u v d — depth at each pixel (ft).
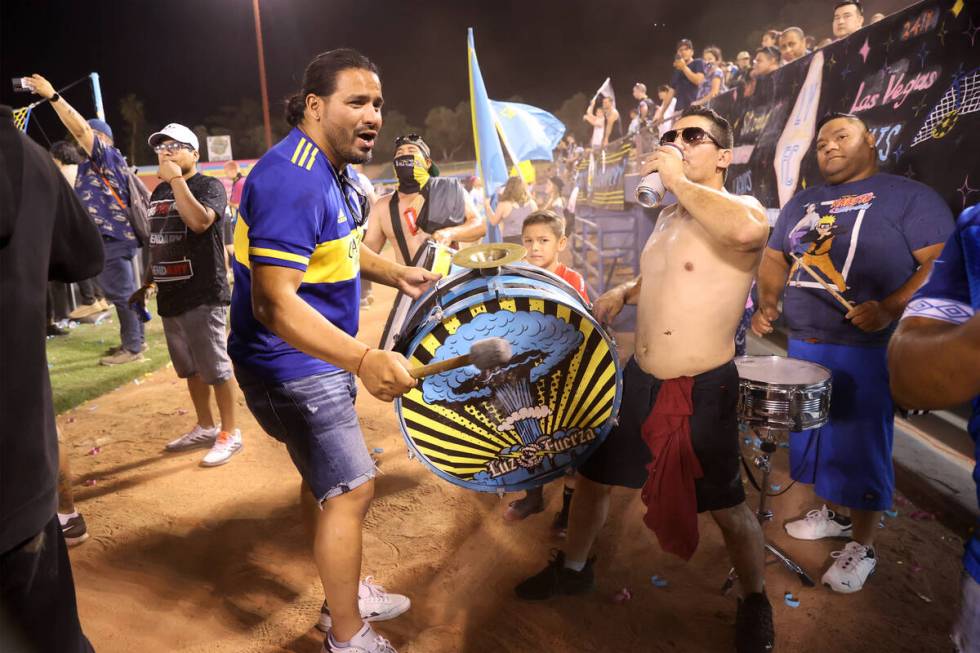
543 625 9.30
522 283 7.61
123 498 13.60
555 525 11.76
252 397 8.25
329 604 8.20
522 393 8.02
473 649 8.87
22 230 4.35
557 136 29.45
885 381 9.80
